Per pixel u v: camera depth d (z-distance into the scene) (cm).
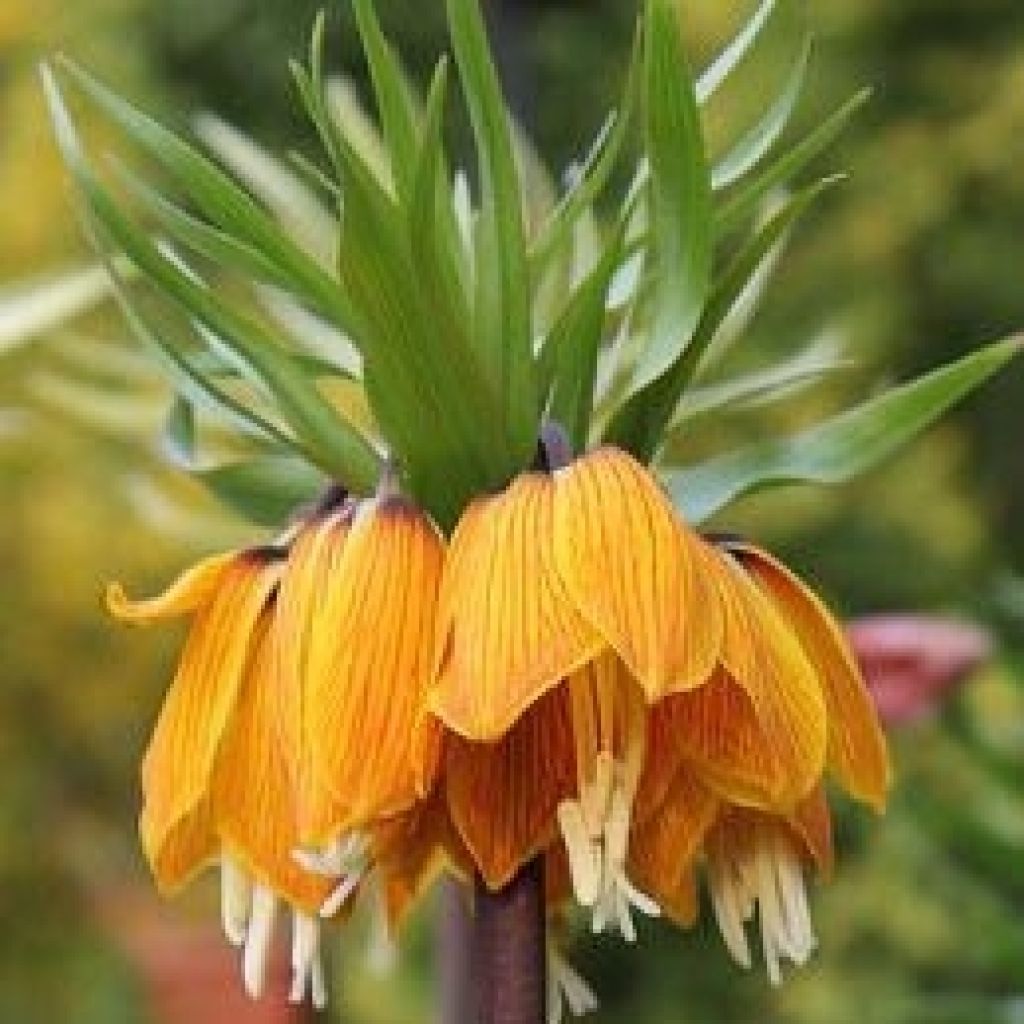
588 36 304
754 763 59
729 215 60
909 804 133
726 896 62
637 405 61
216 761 61
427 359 59
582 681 60
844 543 275
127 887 230
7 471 212
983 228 301
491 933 61
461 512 61
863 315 279
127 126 61
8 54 235
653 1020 260
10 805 228
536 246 63
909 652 123
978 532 278
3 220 218
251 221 61
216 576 61
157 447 97
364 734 58
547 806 60
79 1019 229
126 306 62
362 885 62
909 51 304
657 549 58
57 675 224
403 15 289
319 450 61
